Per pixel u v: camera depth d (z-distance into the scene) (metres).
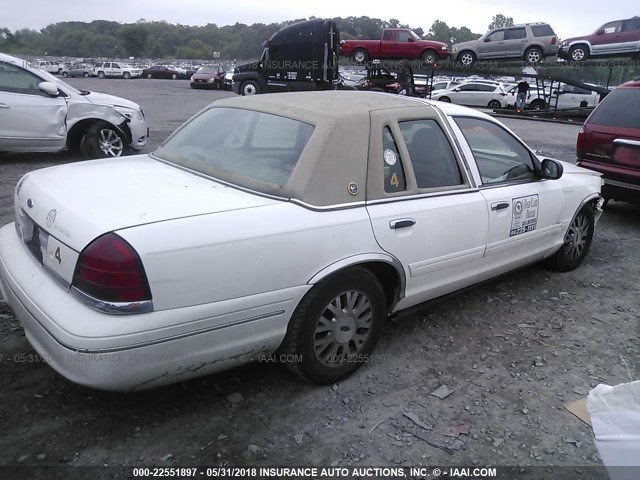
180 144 3.70
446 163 3.76
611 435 2.20
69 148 9.20
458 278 3.85
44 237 2.79
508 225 4.11
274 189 2.96
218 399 3.05
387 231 3.21
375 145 3.25
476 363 3.57
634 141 6.42
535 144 14.04
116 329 2.34
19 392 2.99
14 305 2.85
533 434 2.91
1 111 8.23
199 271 2.51
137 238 2.40
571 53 23.33
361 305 3.22
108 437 2.71
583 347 3.84
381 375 3.38
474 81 27.88
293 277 2.82
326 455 2.68
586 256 5.80
